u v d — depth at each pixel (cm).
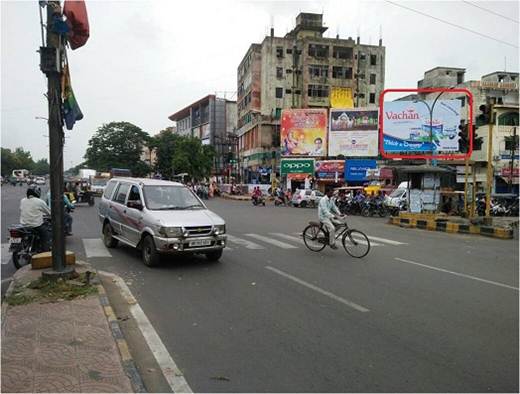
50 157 636
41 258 727
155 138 7469
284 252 1038
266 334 487
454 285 727
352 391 358
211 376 384
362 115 4122
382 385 368
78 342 428
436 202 2064
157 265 845
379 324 523
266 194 4400
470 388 364
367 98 6016
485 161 4162
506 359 424
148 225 846
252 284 714
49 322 483
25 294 584
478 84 4784
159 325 515
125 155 7212
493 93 4806
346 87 5862
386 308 588
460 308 592
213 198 4634
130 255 971
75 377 356
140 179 1042
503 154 4162
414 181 2095
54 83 622
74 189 2794
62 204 654
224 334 486
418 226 1817
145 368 400
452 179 2183
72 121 665
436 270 852
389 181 3831
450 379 380
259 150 5353
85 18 626
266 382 373
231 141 7238
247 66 6253
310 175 4184
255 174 5512
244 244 1159
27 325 473
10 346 417
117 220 1012
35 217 835
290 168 4247
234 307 587
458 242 1341
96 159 7150
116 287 689
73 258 754
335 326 515
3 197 3425
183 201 948
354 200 2738
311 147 4297
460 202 2383
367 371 395
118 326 475
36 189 881
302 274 793
